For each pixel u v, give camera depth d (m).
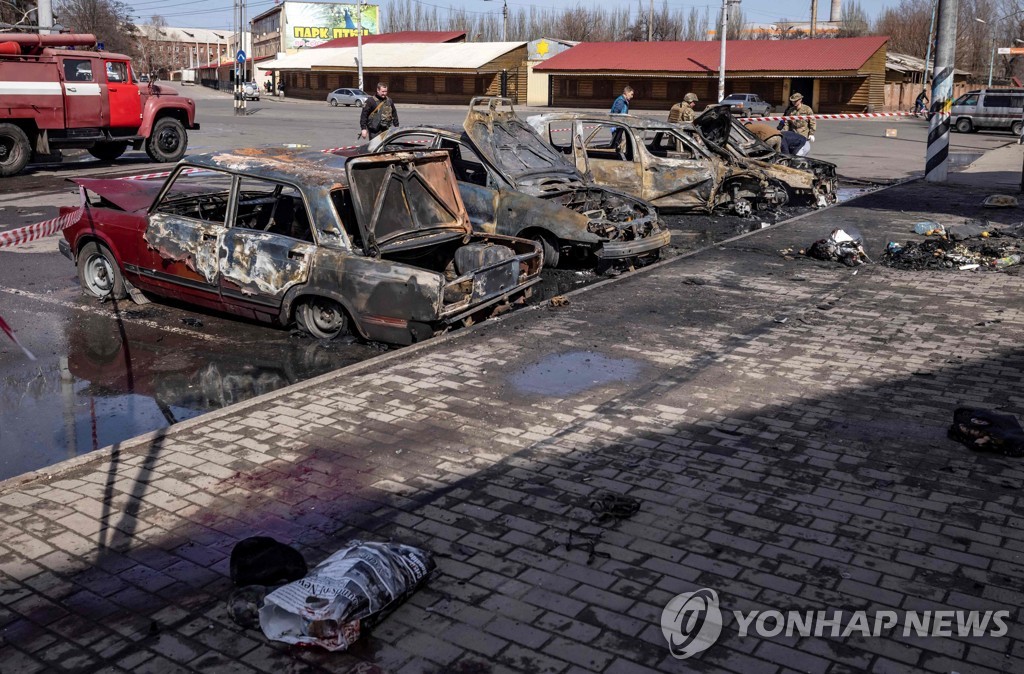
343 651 3.26
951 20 17.95
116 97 19.58
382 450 5.04
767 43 57.91
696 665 3.17
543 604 3.55
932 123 18.55
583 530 4.13
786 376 6.28
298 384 6.12
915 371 6.36
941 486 4.56
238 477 4.70
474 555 3.92
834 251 10.38
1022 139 30.72
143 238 8.12
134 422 5.83
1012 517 4.24
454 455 4.97
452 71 62.84
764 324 7.65
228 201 7.68
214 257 7.66
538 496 4.47
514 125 11.06
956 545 3.98
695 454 4.96
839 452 4.98
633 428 5.34
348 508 4.36
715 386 6.07
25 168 20.09
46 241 11.75
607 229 9.76
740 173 14.14
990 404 5.70
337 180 7.36
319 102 68.56
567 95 64.00
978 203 15.32
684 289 8.98
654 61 59.56
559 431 5.30
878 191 17.14
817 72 52.97
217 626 3.44
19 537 4.08
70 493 4.52
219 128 32.81
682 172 13.80
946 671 3.14
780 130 20.09
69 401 6.19
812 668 3.16
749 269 9.97
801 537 4.06
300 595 3.32
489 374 6.34
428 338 7.20
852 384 6.11
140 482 4.64
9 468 5.10
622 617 3.46
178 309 8.58
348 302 7.10
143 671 3.17
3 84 17.66
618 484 4.60
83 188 8.67
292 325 7.97
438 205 8.18
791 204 15.74
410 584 3.55
